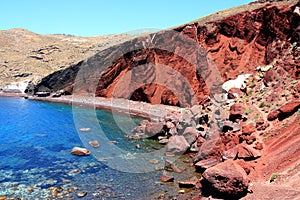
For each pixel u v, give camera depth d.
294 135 18.44
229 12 51.84
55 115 45.91
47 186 17.64
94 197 16.17
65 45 138.62
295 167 15.26
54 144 27.70
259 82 30.00
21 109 53.38
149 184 18.00
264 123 22.22
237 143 20.92
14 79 107.25
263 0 50.78
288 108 21.20
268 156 18.16
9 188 17.28
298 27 31.48
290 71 26.39
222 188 14.95
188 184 17.45
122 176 19.42
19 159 22.98
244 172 15.79
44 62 123.56
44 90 79.12
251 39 42.53
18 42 158.75
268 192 14.11
